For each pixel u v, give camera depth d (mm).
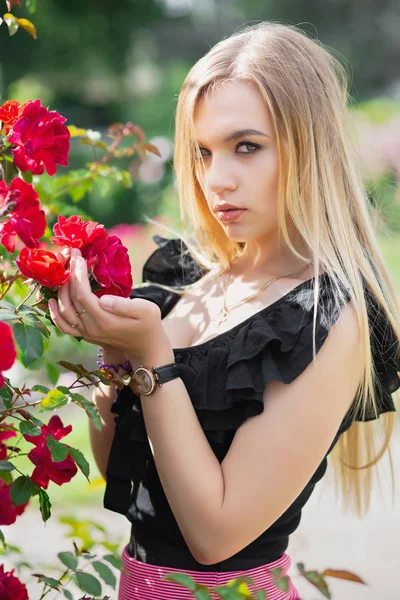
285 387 1552
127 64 14836
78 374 1493
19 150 1420
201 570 1632
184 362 1647
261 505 1521
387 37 22844
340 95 1781
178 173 1887
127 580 1712
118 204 11359
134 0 13867
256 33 1744
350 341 1575
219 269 1953
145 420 1562
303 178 1667
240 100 1646
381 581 3504
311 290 1637
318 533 4000
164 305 1971
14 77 12953
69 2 13070
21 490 1434
